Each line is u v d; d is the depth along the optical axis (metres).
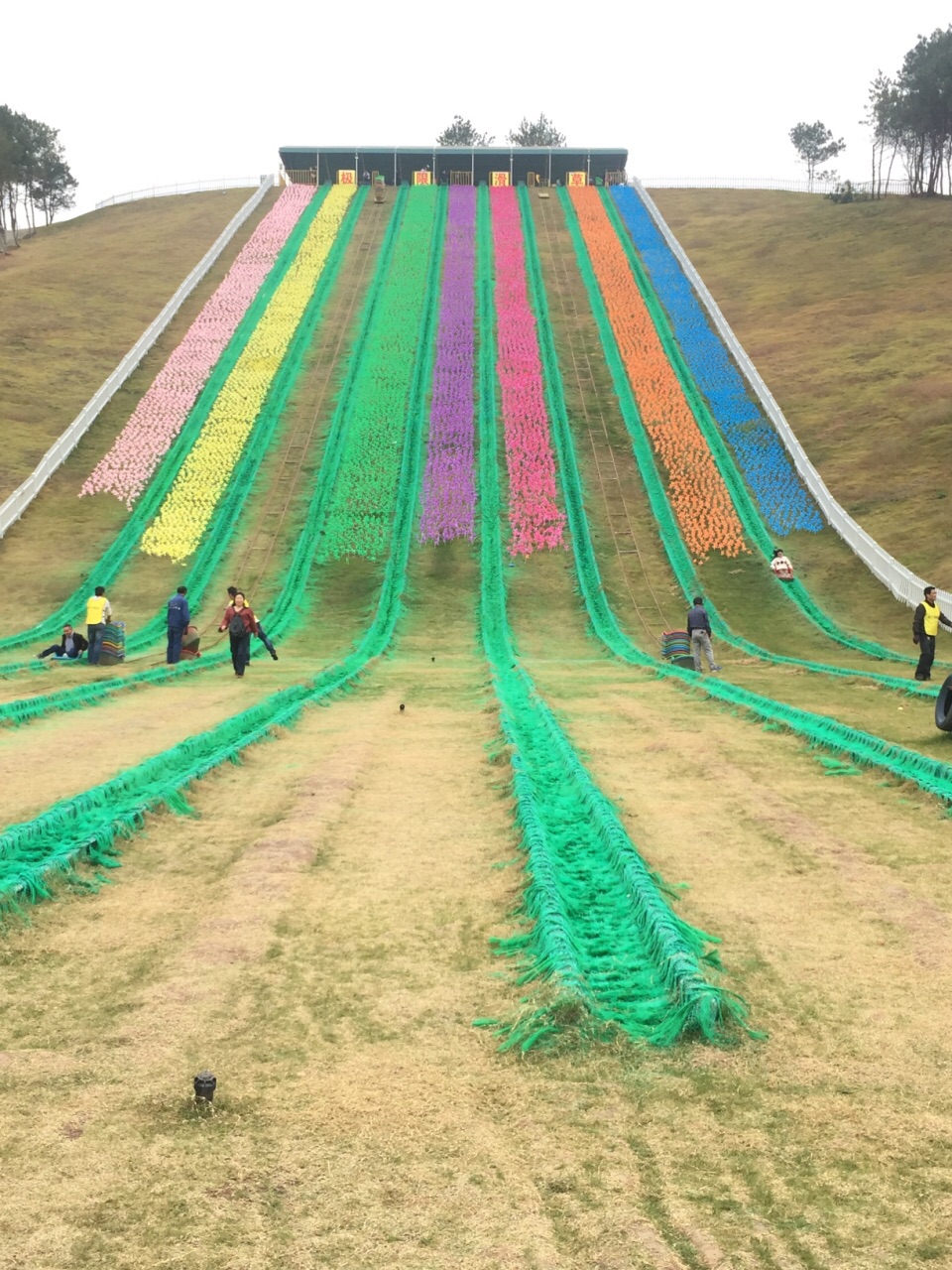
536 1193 3.95
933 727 14.83
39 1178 4.01
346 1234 3.69
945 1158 4.20
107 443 46.59
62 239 86.44
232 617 22.70
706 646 24.20
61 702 17.19
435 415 49.94
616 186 90.62
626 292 66.44
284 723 15.02
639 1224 3.74
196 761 12.27
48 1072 4.89
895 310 60.12
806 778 11.38
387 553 38.16
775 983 5.95
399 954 6.40
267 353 56.81
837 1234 3.69
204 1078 4.60
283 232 78.12
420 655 28.58
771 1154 4.22
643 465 45.22
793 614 32.78
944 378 49.47
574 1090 4.75
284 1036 5.30
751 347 57.72
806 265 70.00
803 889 7.60
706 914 7.07
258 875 7.85
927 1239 3.66
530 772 11.19
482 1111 4.57
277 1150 4.23
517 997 5.78
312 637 30.89
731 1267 3.51
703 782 11.20
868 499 40.34
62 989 5.90
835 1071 4.94
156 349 57.66
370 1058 5.07
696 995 5.38
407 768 11.91
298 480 43.78
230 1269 3.49
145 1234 3.66
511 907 7.18
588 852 8.48
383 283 67.31
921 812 9.86
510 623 32.59
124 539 38.50
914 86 87.25
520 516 40.91
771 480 43.22
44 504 41.03
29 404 49.72
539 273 69.50
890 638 29.98
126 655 27.36
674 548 38.41
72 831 8.81
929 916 7.00
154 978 6.04
